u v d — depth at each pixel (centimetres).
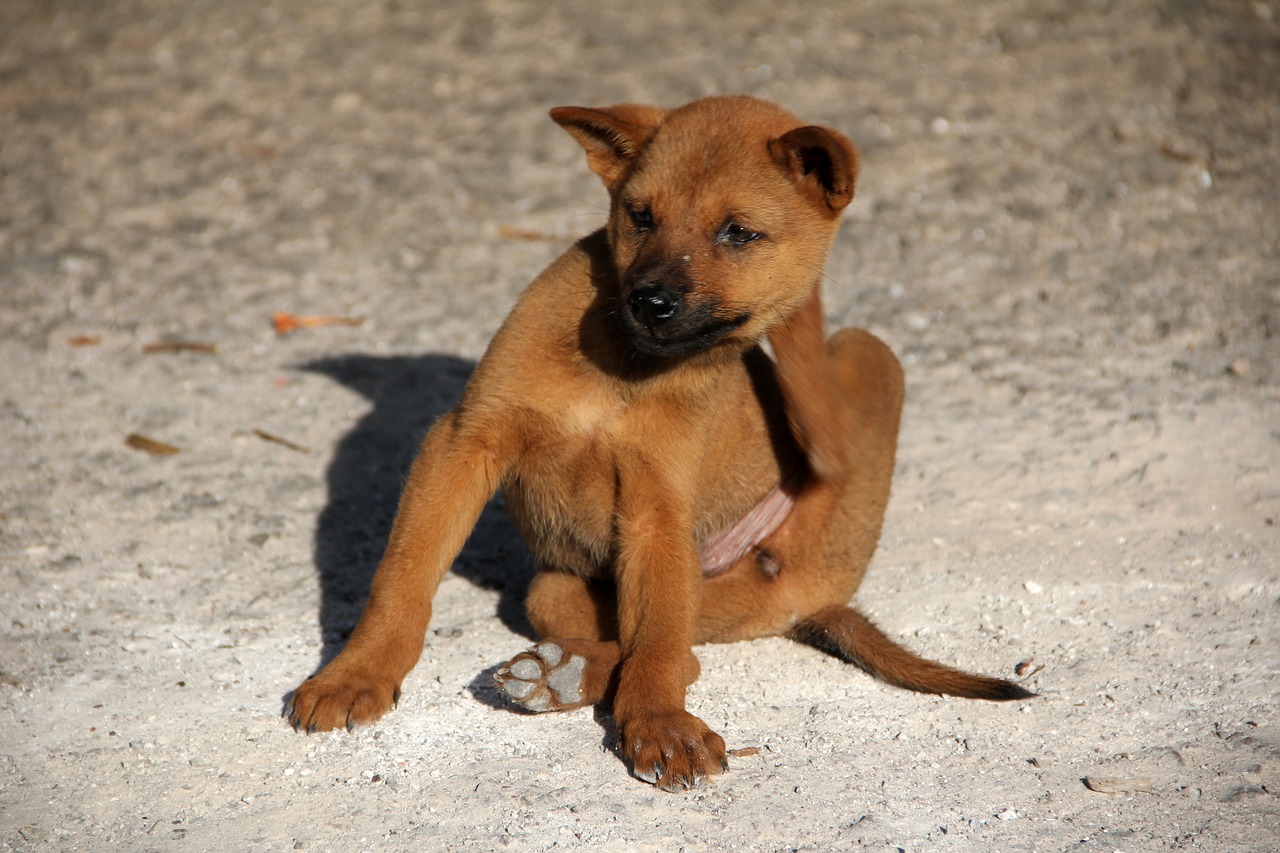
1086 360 972
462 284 1090
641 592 577
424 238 1158
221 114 1352
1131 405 898
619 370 574
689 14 1538
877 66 1432
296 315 1034
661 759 504
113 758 520
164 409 875
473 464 581
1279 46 1471
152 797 496
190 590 668
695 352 566
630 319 546
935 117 1341
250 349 975
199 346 968
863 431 646
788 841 473
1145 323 1027
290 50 1470
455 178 1249
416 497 576
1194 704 568
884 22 1525
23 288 1055
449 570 714
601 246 600
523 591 693
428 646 621
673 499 581
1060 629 644
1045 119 1345
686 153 579
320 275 1099
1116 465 818
